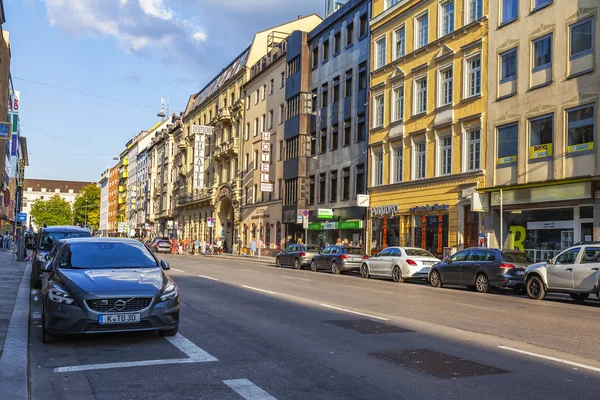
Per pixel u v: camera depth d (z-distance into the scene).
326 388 5.95
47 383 6.17
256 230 53.00
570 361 7.33
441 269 20.69
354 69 37.69
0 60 49.25
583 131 21.19
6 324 9.49
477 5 27.20
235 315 11.30
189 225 76.38
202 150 66.38
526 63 23.92
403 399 5.57
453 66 28.27
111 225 147.88
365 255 28.36
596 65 20.72
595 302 16.42
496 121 25.28
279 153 48.56
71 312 7.83
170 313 8.36
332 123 40.31
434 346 8.27
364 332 9.45
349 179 37.62
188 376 6.44
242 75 58.50
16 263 26.97
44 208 147.38
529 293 16.84
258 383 6.14
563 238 21.97
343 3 45.56
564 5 22.27
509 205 24.31
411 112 31.33
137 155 118.56
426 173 29.86
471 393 5.79
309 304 13.34
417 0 31.23
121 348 7.99
